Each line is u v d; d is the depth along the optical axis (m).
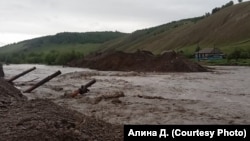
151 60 94.81
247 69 91.75
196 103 28.39
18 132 12.30
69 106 26.25
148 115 22.55
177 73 75.81
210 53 155.62
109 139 13.71
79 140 12.59
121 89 39.59
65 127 13.80
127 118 21.52
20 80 53.69
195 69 82.69
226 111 24.56
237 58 137.75
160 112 23.75
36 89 38.22
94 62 117.62
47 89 38.75
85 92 33.38
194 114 23.09
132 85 45.22
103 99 29.81
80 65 131.50
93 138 13.31
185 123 20.05
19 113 15.69
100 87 42.19
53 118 14.81
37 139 11.72
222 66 114.44
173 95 34.28
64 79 56.94
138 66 94.88
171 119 21.28
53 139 12.00
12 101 19.75
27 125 13.28
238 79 56.53
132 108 25.28
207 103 28.48
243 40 188.25
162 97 32.34
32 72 85.88
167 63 87.44
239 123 20.22
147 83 48.62
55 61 177.62
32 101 19.56
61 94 33.75
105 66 103.44
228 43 194.50
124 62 100.00
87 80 54.59
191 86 44.22
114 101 28.27
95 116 22.00
